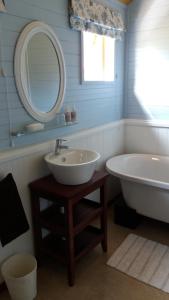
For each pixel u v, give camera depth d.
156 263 2.10
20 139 1.88
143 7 2.85
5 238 1.70
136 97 3.15
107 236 2.44
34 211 1.97
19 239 1.94
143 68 3.02
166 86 2.91
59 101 2.17
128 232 2.54
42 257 2.13
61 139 2.10
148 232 2.53
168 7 2.69
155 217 2.49
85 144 2.55
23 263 1.92
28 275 1.67
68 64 2.22
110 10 2.62
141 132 3.20
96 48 2.68
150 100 3.06
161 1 2.72
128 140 3.33
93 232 2.22
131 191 2.51
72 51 2.24
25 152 1.87
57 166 1.78
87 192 1.87
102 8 2.47
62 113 2.23
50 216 2.02
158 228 2.59
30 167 1.94
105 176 2.05
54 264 2.12
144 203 2.48
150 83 3.01
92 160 1.92
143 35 2.92
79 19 2.21
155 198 2.39
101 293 1.82
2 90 1.70
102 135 2.83
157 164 2.97
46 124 2.08
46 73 2.01
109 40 2.83
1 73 1.67
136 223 2.60
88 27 2.32
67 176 1.79
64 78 2.18
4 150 1.78
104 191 2.10
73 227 1.81
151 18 2.82
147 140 3.18
